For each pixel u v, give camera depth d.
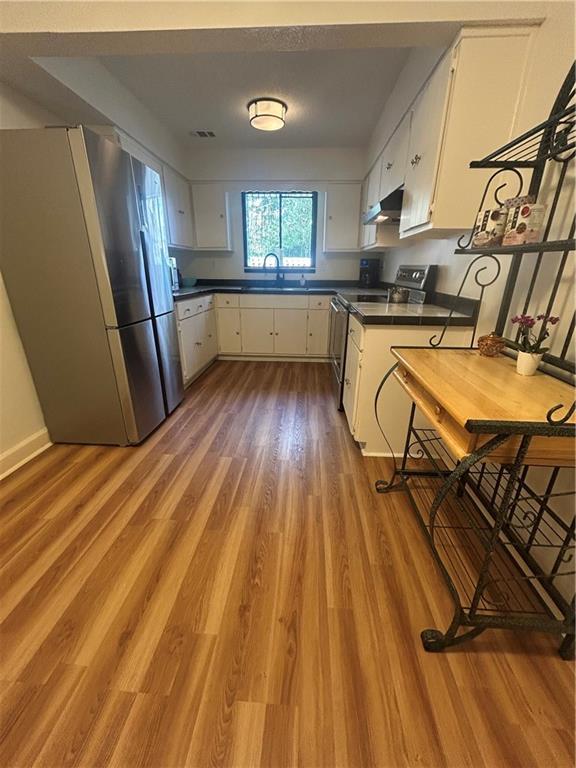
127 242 2.07
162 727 0.88
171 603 1.20
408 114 2.13
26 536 1.49
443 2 1.35
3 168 1.72
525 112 1.44
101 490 1.81
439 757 0.83
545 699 0.95
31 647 1.06
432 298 2.35
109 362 2.07
